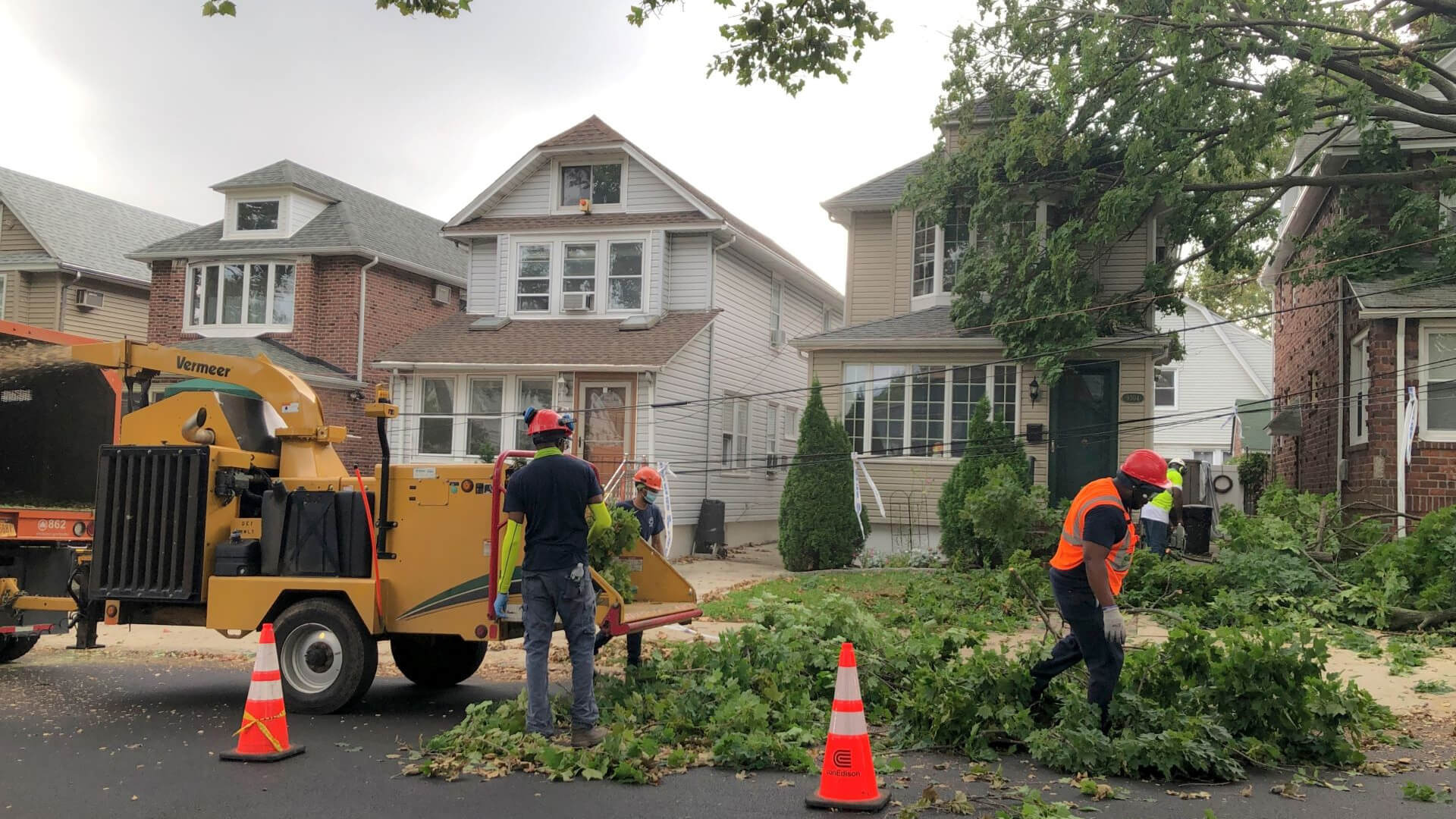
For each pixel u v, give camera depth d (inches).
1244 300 1742.1
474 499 306.2
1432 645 425.1
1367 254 625.0
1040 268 696.4
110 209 1235.9
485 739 255.1
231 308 982.4
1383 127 650.2
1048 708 271.4
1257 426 1412.4
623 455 816.9
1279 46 601.3
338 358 946.1
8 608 369.7
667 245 904.9
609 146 899.4
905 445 783.1
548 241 914.7
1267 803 216.4
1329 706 244.4
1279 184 642.8
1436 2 611.5
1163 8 626.5
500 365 828.6
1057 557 255.8
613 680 296.0
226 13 350.0
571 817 206.5
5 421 382.9
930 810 210.8
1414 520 570.9
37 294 1091.9
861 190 872.3
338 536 319.6
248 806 213.3
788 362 1117.1
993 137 706.8
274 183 982.4
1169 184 629.9
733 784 231.6
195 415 339.9
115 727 289.6
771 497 1068.5
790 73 419.8
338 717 304.8
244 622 315.9
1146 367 725.9
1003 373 765.3
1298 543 525.7
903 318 813.2
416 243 1070.4
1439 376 607.8
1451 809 211.8
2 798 218.2
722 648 312.7
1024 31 657.6
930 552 741.3
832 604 331.6
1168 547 631.2
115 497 330.3
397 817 206.4
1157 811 209.6
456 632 305.1
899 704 278.8
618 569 325.4
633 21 392.8
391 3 371.9
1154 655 269.4
